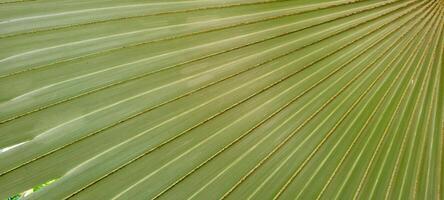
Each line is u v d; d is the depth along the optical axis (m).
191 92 0.35
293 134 0.36
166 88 0.34
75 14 0.32
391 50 0.37
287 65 0.36
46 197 0.31
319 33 0.36
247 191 0.35
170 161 0.34
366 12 0.36
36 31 0.31
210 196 0.34
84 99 0.32
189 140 0.34
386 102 0.38
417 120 0.39
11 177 0.30
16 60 0.31
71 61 0.32
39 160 0.31
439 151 0.39
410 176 0.38
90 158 0.32
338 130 0.37
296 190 0.36
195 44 0.35
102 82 0.33
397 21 0.37
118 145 0.33
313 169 0.37
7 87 0.31
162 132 0.34
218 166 0.35
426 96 0.38
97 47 0.33
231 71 0.35
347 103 0.37
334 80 0.37
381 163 0.38
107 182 0.32
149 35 0.34
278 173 0.36
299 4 0.35
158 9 0.33
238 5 0.35
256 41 0.35
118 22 0.33
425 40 0.37
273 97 0.36
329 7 0.36
